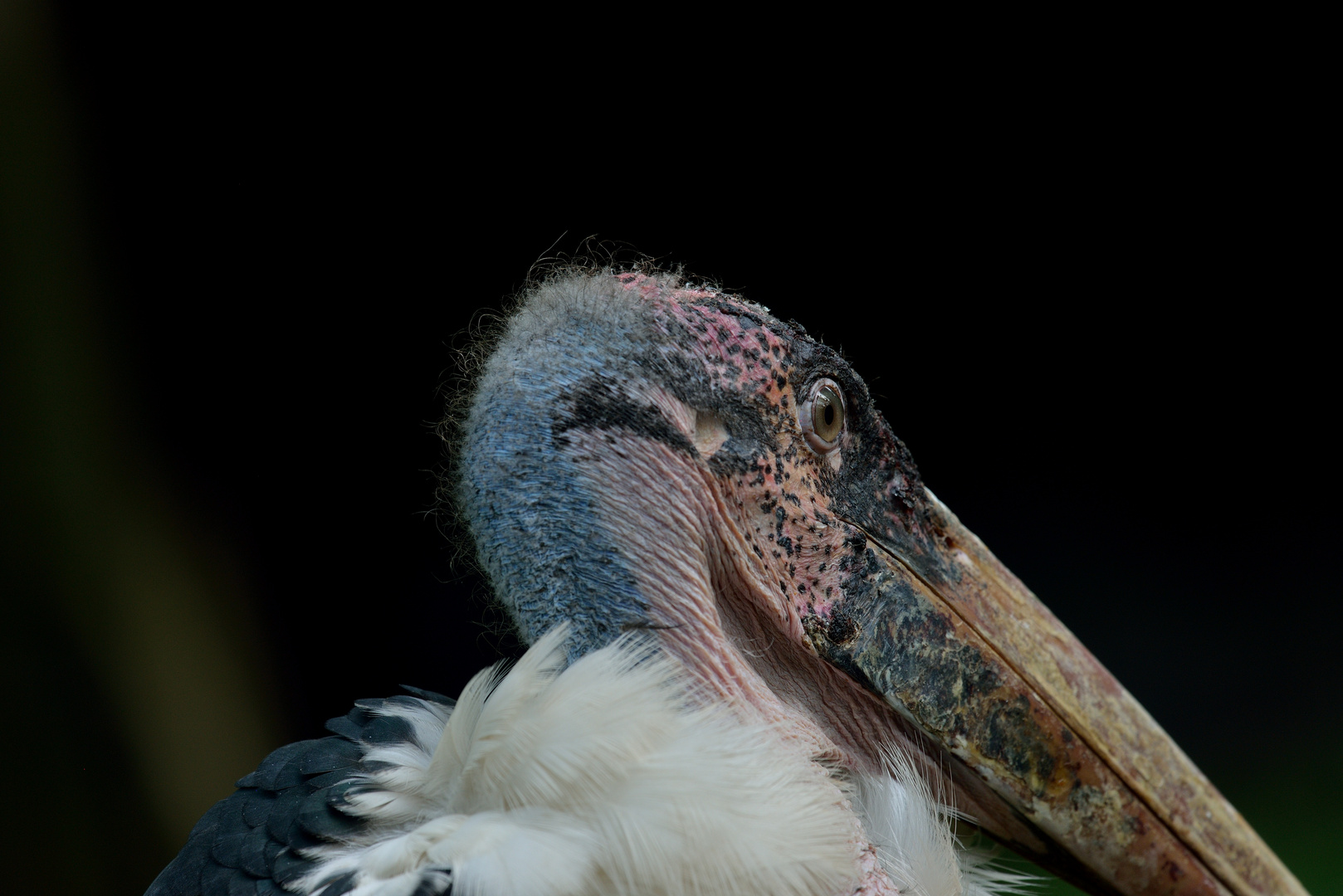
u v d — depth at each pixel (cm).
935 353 1859
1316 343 1920
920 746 404
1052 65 1678
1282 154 1794
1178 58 1703
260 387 1362
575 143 1558
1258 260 1875
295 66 1372
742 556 381
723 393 377
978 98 1688
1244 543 1883
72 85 1061
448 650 1586
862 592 394
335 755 366
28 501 952
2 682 907
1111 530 1905
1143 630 1747
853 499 399
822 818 326
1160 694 1596
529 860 292
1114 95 1730
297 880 322
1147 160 1786
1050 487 1923
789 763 340
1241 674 1616
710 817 301
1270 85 1733
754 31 1559
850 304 1786
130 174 1182
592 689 315
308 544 1529
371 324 1552
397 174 1501
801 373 391
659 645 351
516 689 321
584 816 301
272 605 1248
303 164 1430
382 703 400
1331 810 1214
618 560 355
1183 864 399
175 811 967
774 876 305
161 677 990
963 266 1806
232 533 1198
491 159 1540
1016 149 1739
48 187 1024
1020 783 391
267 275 1391
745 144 1634
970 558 409
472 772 319
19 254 999
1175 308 1894
